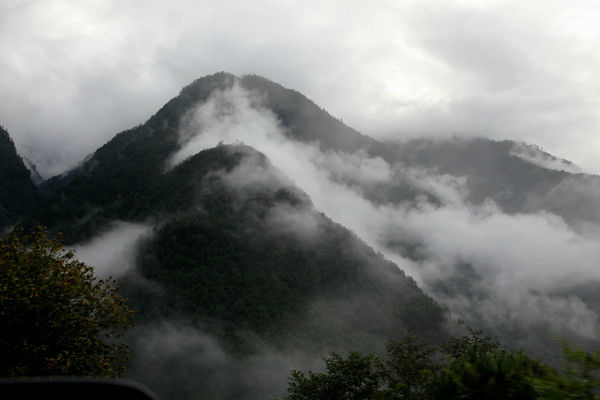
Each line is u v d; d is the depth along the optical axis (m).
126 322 15.38
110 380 1.70
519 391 3.96
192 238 163.75
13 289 12.31
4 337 11.83
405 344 24.36
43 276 13.43
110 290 15.51
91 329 14.11
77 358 12.48
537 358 4.19
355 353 22.77
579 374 3.62
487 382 4.19
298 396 22.03
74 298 14.06
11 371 11.03
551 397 3.60
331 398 21.31
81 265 15.16
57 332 12.71
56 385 1.62
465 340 22.16
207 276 147.62
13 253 13.69
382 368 22.45
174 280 145.62
